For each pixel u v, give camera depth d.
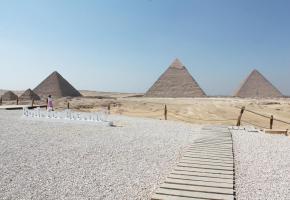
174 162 14.97
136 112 49.91
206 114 47.16
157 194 10.38
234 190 11.18
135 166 14.00
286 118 43.84
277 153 17.55
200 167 13.77
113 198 10.12
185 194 10.38
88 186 11.14
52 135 21.56
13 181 11.45
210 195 10.34
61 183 11.38
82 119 29.17
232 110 51.25
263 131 27.28
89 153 16.17
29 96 88.06
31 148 17.02
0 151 16.05
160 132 24.39
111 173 12.81
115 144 18.77
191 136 22.81
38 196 10.08
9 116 34.34
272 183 12.11
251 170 13.90
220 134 23.56
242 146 19.47
